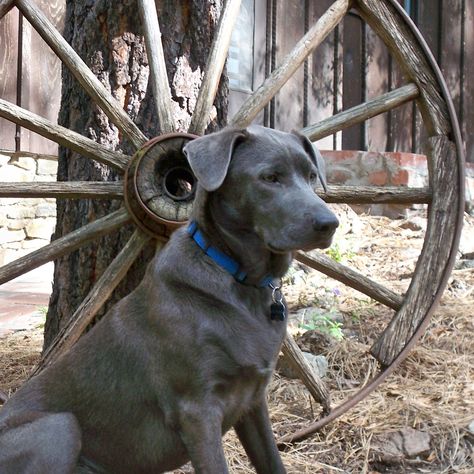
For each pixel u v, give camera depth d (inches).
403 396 80.3
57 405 56.1
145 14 79.6
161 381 53.2
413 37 81.7
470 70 230.4
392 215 153.7
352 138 203.2
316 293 112.6
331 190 80.0
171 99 82.0
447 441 72.3
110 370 55.2
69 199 85.4
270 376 55.5
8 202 165.2
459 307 104.3
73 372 56.3
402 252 131.0
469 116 231.3
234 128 53.2
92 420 55.4
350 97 204.5
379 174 152.9
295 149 53.2
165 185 74.0
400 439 72.2
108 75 83.4
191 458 52.2
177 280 53.4
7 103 77.2
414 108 216.4
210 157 52.1
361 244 135.4
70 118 86.5
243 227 53.5
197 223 55.1
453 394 80.4
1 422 54.6
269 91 79.7
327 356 89.7
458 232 78.8
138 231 75.6
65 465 52.6
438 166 80.1
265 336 54.0
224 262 53.9
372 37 204.5
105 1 83.4
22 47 161.0
